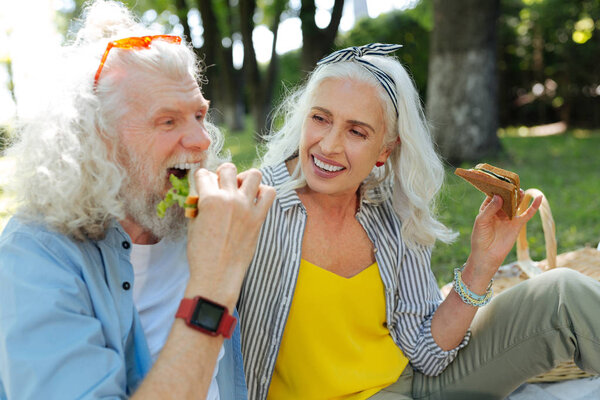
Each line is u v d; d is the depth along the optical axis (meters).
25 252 1.34
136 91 1.42
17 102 1.50
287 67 25.05
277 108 2.25
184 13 14.15
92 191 1.39
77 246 1.41
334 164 1.86
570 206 5.99
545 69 18.19
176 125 1.48
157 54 1.44
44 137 1.36
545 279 2.02
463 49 8.92
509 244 1.95
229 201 1.37
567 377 2.49
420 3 15.04
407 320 2.05
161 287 1.61
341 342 1.90
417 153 1.97
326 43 11.30
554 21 16.78
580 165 8.96
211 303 1.33
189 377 1.30
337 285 1.89
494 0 8.83
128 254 1.53
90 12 1.56
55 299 1.29
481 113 9.09
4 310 1.29
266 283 1.88
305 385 1.88
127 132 1.44
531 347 2.00
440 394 2.12
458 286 1.98
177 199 1.47
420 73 16.75
